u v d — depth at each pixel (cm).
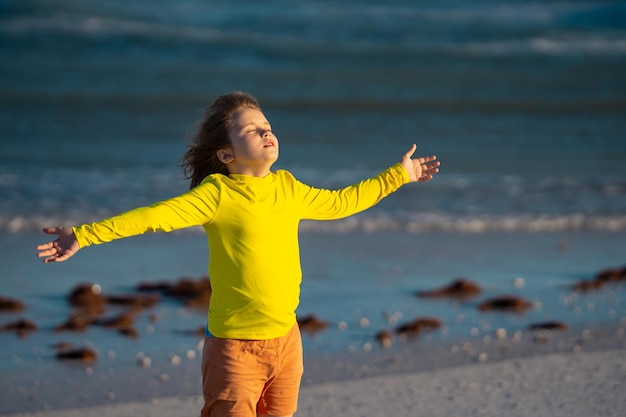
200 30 5984
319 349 1274
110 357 1234
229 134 742
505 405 1025
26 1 6272
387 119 3881
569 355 1230
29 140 3184
